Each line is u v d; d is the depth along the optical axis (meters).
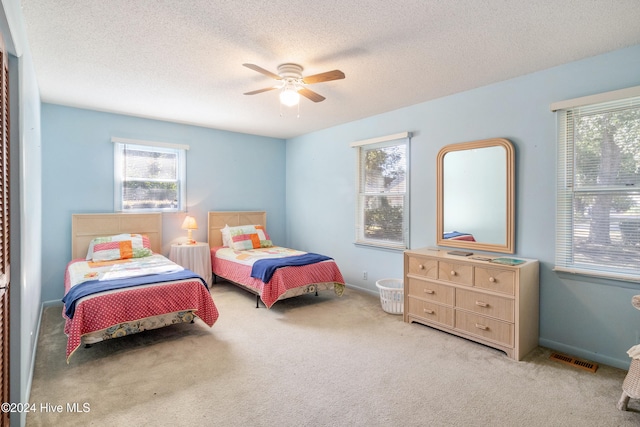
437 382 2.34
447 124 3.68
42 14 2.07
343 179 5.00
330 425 1.88
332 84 3.31
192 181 5.13
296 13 2.08
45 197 4.01
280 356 2.72
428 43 2.46
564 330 2.84
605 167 2.65
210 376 2.40
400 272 4.24
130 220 4.52
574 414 2.00
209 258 4.87
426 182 3.89
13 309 1.78
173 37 2.38
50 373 2.43
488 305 2.88
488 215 3.33
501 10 2.04
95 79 3.20
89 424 1.87
